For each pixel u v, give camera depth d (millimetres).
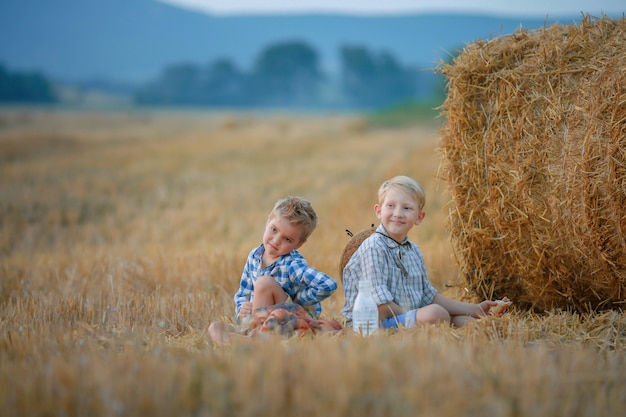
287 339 5828
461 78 7785
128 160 36312
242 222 17516
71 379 4539
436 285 9586
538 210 7266
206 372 4637
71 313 8047
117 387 4332
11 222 18547
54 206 21422
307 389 4219
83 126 74312
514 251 7633
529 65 7398
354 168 28781
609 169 6742
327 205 18828
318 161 32500
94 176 29234
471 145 7758
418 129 58125
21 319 7555
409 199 7082
